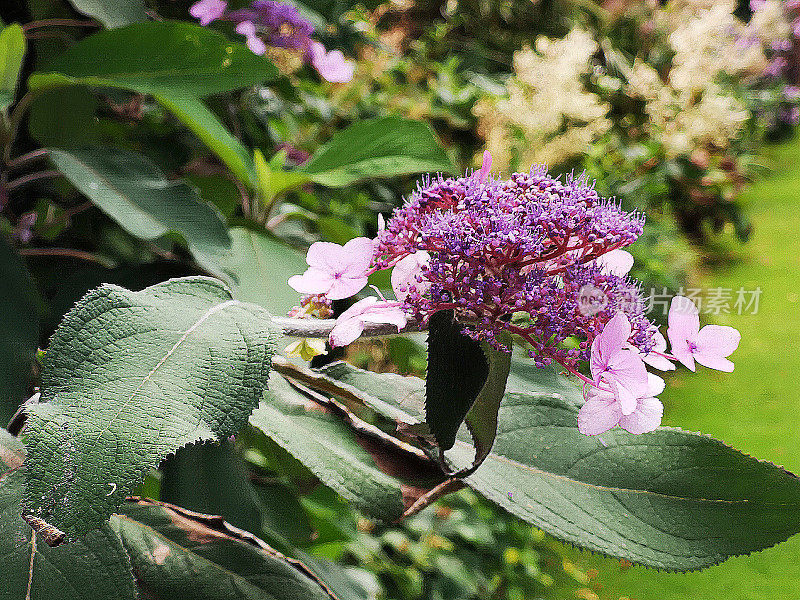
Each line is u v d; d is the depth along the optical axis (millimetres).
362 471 466
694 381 3145
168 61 680
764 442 2730
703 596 2086
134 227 644
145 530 495
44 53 924
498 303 416
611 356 411
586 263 433
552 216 418
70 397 378
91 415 371
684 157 3912
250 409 389
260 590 487
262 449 661
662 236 3453
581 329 420
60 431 366
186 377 389
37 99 829
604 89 4133
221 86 685
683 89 3979
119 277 672
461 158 2785
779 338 3398
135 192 665
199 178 1006
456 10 4059
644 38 4695
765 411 2914
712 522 461
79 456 361
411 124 821
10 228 959
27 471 358
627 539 461
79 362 388
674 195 3975
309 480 663
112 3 816
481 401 419
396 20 3645
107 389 381
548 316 413
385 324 435
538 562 2174
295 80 1872
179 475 602
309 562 716
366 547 1800
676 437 483
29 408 373
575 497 474
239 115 1282
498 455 489
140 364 391
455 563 1925
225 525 496
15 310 586
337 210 1975
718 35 4148
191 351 396
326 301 489
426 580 1887
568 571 2148
